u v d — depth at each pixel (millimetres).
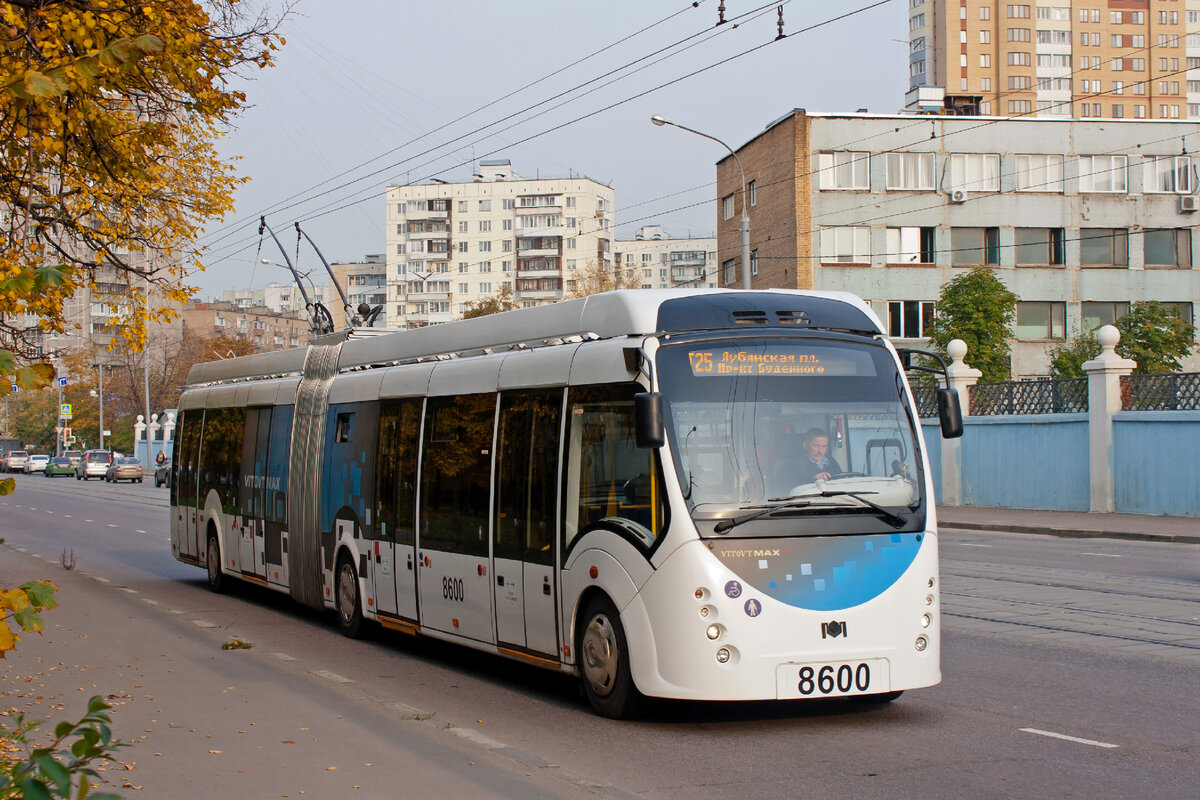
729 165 59156
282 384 15336
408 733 7832
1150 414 26688
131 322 14227
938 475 33625
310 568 13930
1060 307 54688
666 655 7719
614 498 8328
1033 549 20938
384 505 12031
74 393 95375
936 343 46312
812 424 8172
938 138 53562
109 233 13047
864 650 7855
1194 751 7188
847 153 52875
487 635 9984
